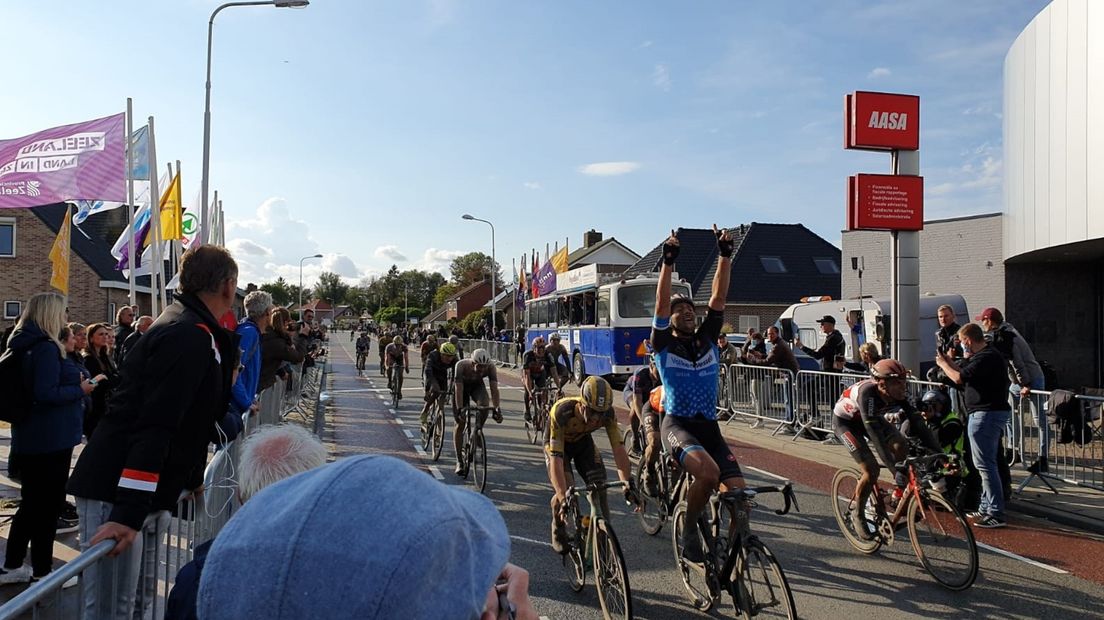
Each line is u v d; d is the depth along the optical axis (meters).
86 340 6.70
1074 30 13.65
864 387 5.75
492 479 8.99
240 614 1.07
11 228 26.80
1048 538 6.46
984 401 6.77
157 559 3.09
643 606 4.91
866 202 11.59
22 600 2.13
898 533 6.59
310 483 1.18
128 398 3.04
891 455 5.64
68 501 6.52
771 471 9.41
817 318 18.58
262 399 8.38
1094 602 4.96
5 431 11.12
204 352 3.00
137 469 2.81
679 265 36.97
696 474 4.53
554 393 11.77
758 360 13.08
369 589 1.04
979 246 21.52
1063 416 7.50
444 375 10.55
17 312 26.73
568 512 5.27
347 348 61.09
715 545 4.60
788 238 37.47
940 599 5.03
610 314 19.94
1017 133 16.16
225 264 3.23
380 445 11.56
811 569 5.66
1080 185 13.61
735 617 4.71
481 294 89.44
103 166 11.30
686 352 4.82
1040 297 20.64
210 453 5.91
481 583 1.20
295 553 1.07
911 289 11.81
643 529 6.77
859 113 11.63
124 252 14.82
